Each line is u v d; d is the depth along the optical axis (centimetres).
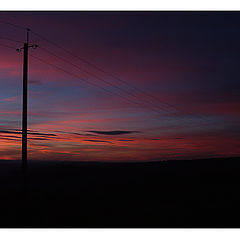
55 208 2339
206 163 10138
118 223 1823
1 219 1911
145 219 1959
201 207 2470
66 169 8400
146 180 5369
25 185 2516
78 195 3133
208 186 4281
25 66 2656
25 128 2569
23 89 2620
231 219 1977
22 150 2547
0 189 3391
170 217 2036
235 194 3381
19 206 2380
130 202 2716
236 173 6869
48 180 5297
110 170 8319
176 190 3747
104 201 2752
